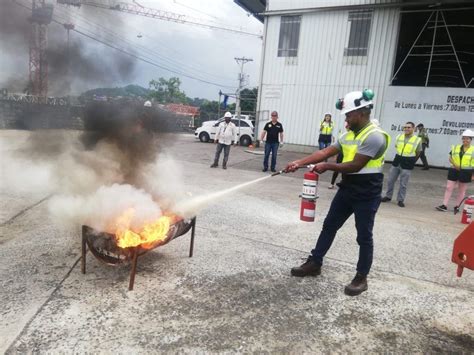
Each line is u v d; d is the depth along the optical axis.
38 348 2.23
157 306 2.78
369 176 3.04
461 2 12.87
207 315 2.71
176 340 2.40
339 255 4.09
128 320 2.58
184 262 3.61
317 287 3.28
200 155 12.77
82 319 2.55
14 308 2.64
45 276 3.13
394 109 14.18
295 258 3.91
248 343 2.42
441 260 4.17
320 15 15.21
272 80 16.53
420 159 14.21
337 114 15.39
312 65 15.62
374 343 2.52
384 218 6.00
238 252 3.98
